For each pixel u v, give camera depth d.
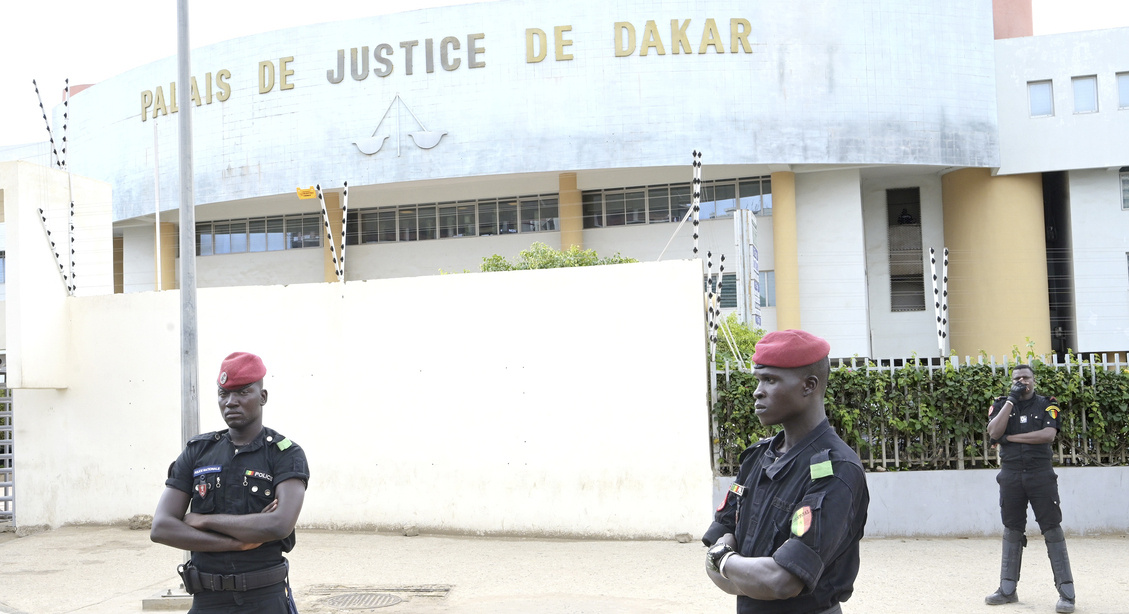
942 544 10.30
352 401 11.90
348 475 11.84
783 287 28.55
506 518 11.31
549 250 22.09
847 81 27.53
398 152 28.61
